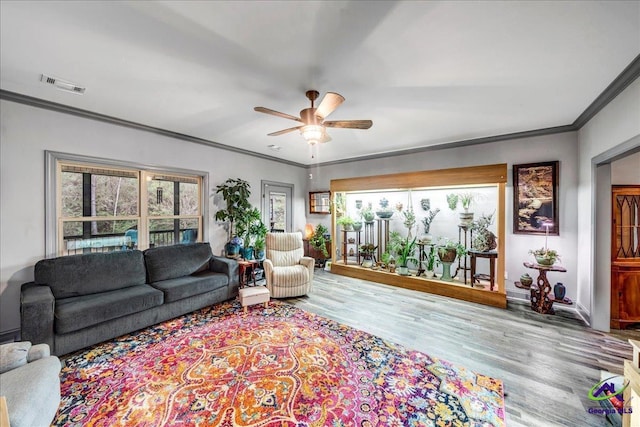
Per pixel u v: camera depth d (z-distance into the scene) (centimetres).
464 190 439
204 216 441
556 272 360
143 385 197
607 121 259
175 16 154
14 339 262
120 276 303
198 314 329
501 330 287
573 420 165
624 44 178
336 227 581
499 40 175
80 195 316
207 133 395
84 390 192
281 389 193
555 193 355
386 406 176
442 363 225
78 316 233
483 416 168
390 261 480
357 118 322
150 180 379
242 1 142
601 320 288
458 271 441
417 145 463
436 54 192
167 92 255
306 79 229
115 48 186
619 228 295
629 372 144
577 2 142
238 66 209
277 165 586
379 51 188
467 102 276
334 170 617
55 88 247
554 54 191
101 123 322
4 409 108
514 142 389
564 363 225
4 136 258
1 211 257
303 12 150
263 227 502
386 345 254
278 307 355
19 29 164
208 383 199
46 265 264
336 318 319
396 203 514
